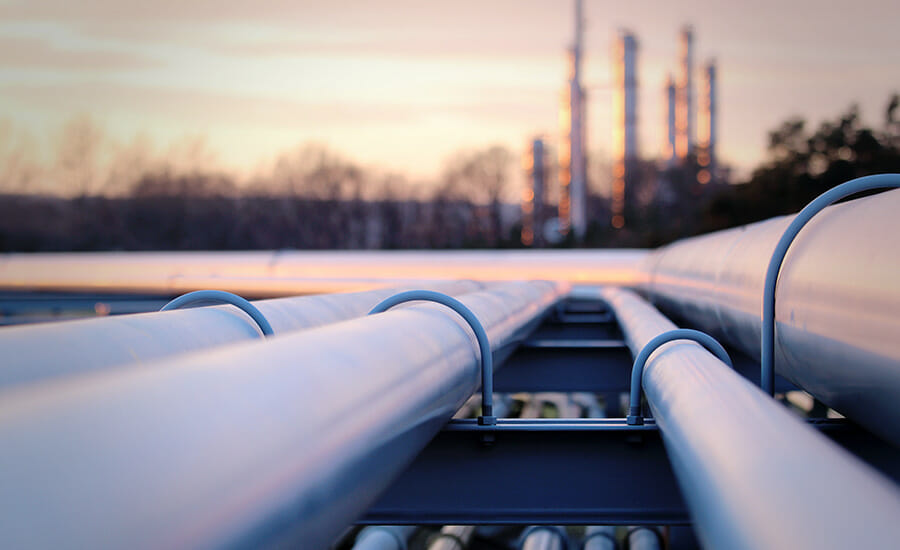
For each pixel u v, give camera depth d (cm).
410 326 220
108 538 72
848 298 208
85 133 5009
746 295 329
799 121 3025
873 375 197
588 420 303
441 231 5516
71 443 75
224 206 5225
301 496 114
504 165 5512
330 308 373
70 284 1700
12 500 67
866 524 87
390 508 298
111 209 5069
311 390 126
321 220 5391
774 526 96
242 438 99
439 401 219
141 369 99
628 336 505
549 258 1595
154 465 82
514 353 588
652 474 292
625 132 5122
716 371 197
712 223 3119
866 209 227
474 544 742
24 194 4944
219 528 89
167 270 1678
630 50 5081
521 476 295
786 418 134
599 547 582
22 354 159
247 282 1484
